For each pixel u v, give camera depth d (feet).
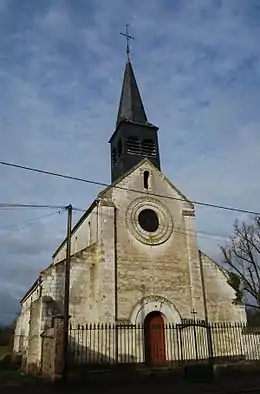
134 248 79.71
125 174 85.92
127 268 77.46
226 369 63.52
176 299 79.05
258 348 78.23
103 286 73.67
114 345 70.49
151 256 80.43
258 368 67.26
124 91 105.91
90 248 77.36
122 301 74.59
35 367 66.13
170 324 76.48
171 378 60.13
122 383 55.77
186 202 89.20
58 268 73.72
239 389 50.67
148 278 78.38
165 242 83.05
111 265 75.82
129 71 108.68
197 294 80.12
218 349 78.07
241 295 85.10
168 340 75.31
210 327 75.82
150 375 59.72
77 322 71.05
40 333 67.15
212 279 83.92
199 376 59.11
